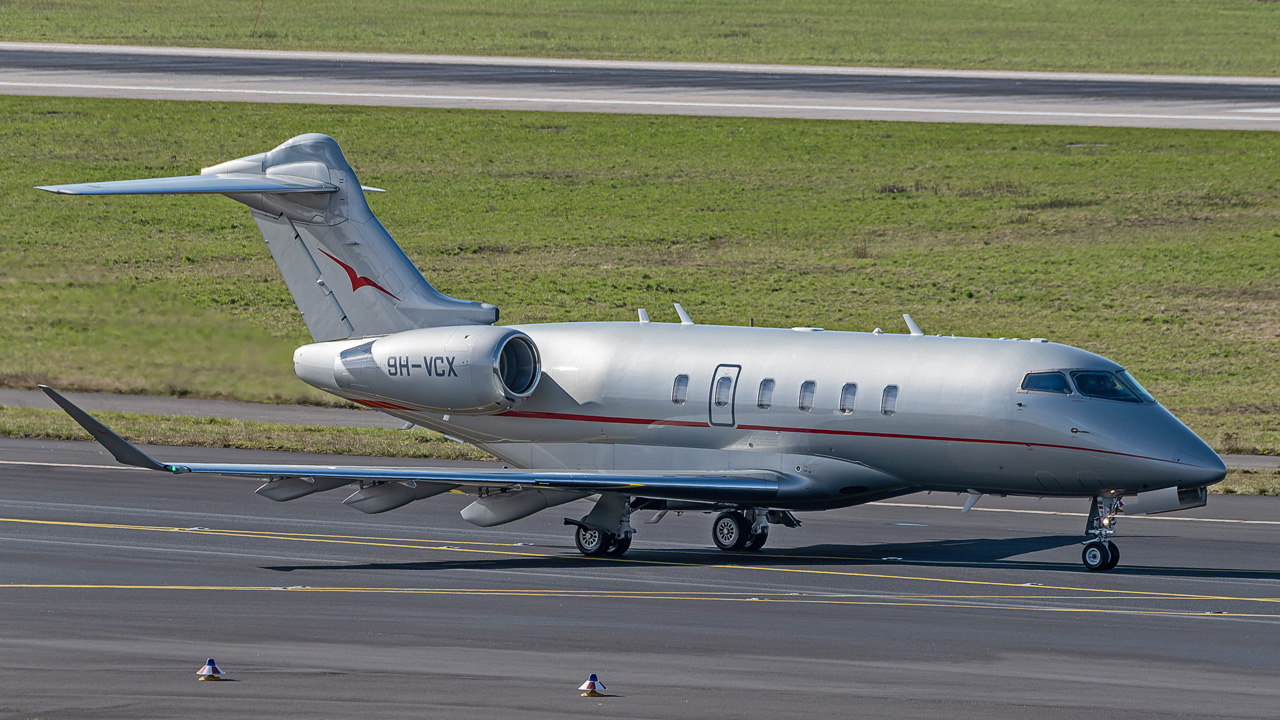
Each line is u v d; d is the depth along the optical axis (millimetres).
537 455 102000
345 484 86062
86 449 131875
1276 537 99812
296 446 135375
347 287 104312
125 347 195625
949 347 90812
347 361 101750
